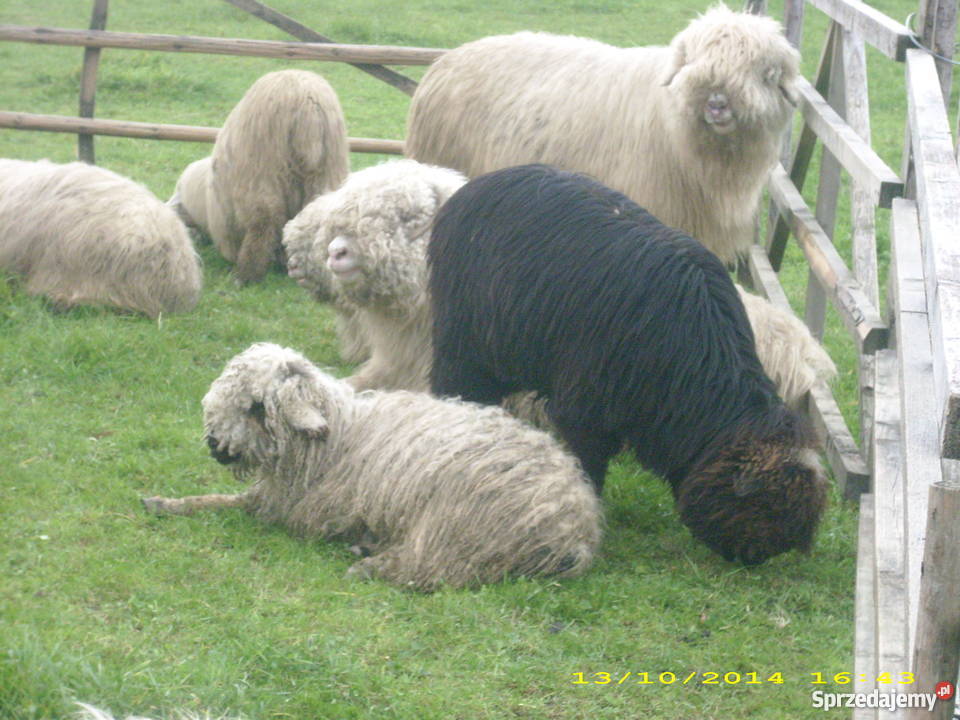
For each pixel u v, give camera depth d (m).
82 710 3.45
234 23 18.31
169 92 14.63
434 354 5.66
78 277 7.53
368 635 4.26
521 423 5.02
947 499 2.65
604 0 22.33
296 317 8.06
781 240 8.39
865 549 4.90
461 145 7.68
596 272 4.99
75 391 6.50
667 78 6.41
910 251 4.80
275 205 8.48
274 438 4.97
